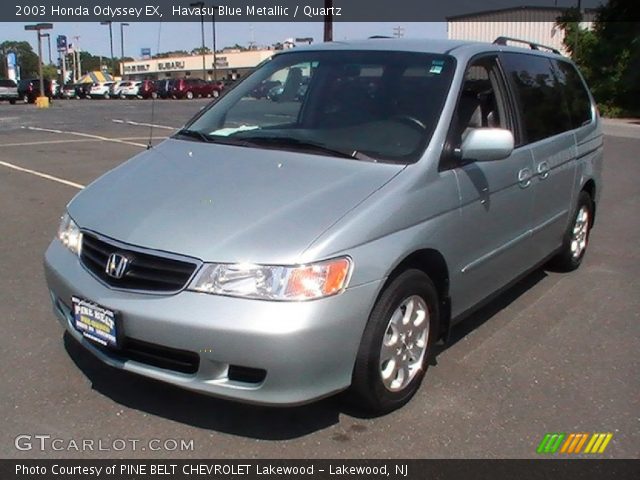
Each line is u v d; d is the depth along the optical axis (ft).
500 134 11.96
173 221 10.46
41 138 52.24
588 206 19.58
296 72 14.56
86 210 11.67
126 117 79.66
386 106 12.98
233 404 11.46
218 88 169.99
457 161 12.41
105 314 10.19
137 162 13.21
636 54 89.20
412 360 11.71
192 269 9.78
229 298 9.56
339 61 14.35
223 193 11.05
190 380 9.88
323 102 13.61
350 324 9.99
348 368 10.23
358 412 11.36
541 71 17.07
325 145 12.48
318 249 9.77
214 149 13.00
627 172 40.19
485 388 12.38
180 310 9.64
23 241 21.24
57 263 11.48
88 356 13.08
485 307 16.58
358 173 11.44
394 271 10.93
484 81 14.17
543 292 17.79
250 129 13.69
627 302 17.17
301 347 9.50
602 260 21.01
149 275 10.05
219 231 10.11
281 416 11.17
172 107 107.24
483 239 13.26
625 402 12.03
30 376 12.29
